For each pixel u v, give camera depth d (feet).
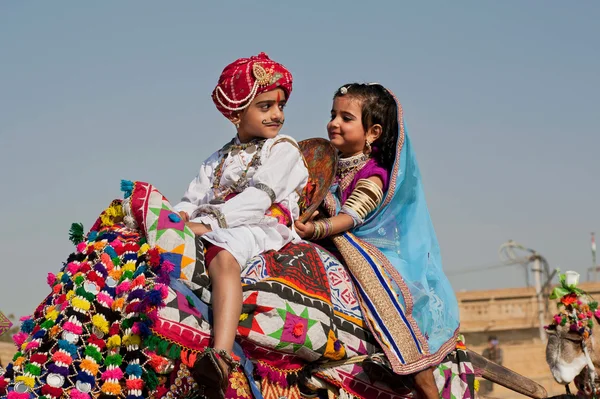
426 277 17.35
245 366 14.66
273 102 16.52
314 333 15.21
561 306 18.66
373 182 17.19
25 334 14.48
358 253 16.78
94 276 14.20
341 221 16.72
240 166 16.38
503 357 75.61
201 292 14.67
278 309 14.87
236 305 14.38
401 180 17.29
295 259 15.72
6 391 13.62
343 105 17.65
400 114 17.48
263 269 15.25
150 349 13.97
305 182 16.66
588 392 18.47
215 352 13.71
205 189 16.84
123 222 15.34
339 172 17.90
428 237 17.58
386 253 17.38
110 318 14.08
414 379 16.40
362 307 16.35
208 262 14.82
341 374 16.05
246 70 16.34
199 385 14.19
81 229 15.52
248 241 15.16
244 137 16.79
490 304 89.66
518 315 89.10
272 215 16.05
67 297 14.20
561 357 18.29
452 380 17.37
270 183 15.93
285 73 16.63
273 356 15.05
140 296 13.97
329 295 15.93
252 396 14.70
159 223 14.85
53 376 13.50
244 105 16.40
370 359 16.08
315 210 16.75
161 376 14.33
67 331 13.80
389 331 16.22
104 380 13.80
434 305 17.25
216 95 16.67
